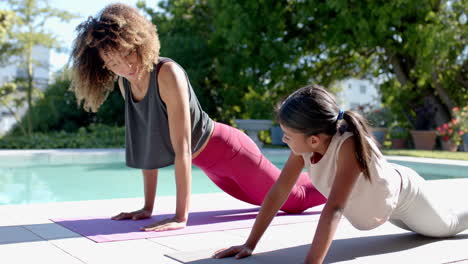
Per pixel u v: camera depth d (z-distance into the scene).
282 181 1.85
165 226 2.31
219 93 13.31
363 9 10.33
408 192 1.90
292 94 1.66
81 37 2.23
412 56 10.82
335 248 1.98
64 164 7.11
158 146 2.46
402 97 11.96
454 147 10.06
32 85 11.95
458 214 2.15
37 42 11.46
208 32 13.67
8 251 1.86
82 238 2.12
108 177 5.81
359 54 12.22
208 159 2.66
